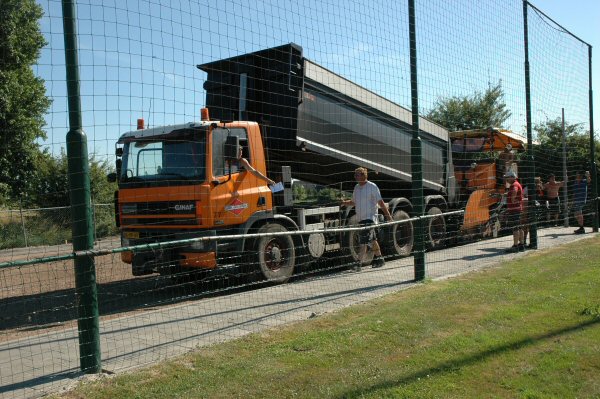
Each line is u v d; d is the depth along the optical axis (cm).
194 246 769
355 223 963
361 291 721
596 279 722
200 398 371
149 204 815
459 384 383
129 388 391
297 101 878
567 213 1522
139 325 579
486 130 1355
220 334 532
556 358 427
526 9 1117
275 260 855
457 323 533
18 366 454
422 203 790
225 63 925
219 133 794
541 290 673
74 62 428
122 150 853
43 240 1309
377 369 415
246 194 820
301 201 1046
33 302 821
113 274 1070
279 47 884
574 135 1584
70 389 391
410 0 780
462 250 1144
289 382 394
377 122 1070
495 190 1337
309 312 612
